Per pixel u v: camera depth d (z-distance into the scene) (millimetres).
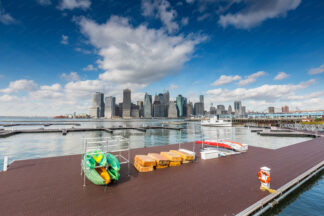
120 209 5785
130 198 6602
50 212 5504
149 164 9953
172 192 7207
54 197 6578
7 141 32875
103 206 5957
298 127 53312
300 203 8062
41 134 46500
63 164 11172
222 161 12586
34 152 22750
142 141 35062
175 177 9039
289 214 7125
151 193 7078
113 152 14867
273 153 15656
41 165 10922
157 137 42406
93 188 7480
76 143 30906
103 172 8078
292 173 10055
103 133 52188
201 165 11461
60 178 8648
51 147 26625
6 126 86500
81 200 6371
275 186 8070
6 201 6191
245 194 7137
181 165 11422
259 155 14781
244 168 10852
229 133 52000
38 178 8625
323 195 8898
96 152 8703
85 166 7938
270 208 7062
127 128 68125
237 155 14719
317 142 22781
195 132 56719
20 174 9195
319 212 7285
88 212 5551
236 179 8867
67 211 5590
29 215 5309
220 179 8844
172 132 56469
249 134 48000
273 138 37438
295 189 8523
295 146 19562
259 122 97188
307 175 9930
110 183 8094
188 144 20031
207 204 6242
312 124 56312
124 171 9930
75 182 8148
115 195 6840
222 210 5859
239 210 5883
